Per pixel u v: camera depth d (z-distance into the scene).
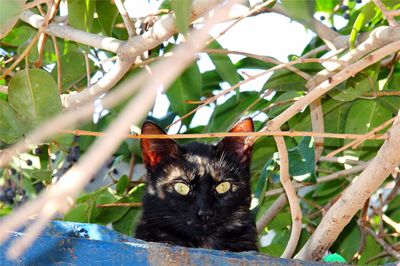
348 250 5.45
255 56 4.44
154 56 4.88
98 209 5.04
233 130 4.76
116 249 3.08
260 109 5.46
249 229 4.73
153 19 4.48
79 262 3.04
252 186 5.56
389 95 4.78
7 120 4.03
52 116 4.01
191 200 4.64
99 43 4.00
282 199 4.98
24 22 5.11
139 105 1.60
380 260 5.62
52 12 4.16
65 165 5.48
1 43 5.41
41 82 4.02
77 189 1.69
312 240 3.94
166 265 3.10
